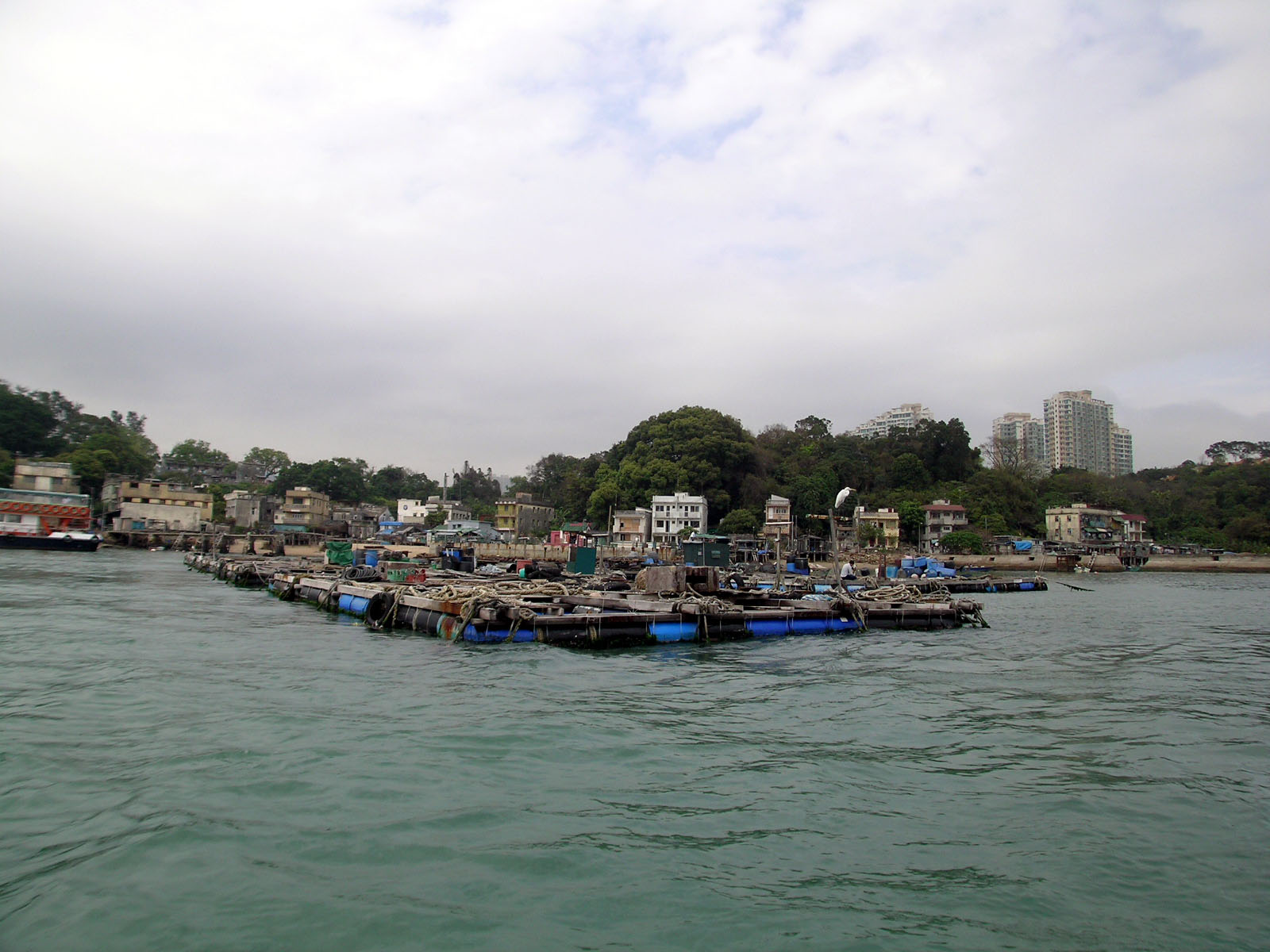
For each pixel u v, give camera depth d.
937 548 87.06
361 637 21.31
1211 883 7.30
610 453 109.81
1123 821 8.78
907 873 7.35
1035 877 7.32
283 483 120.00
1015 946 6.13
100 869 6.84
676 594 24.88
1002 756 11.20
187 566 54.88
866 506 97.38
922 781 9.99
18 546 64.62
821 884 7.08
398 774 9.56
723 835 8.08
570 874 7.07
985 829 8.47
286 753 10.22
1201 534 96.75
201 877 6.74
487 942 5.90
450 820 8.18
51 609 25.41
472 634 20.20
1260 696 15.89
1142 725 13.19
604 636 20.89
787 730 12.40
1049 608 39.16
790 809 8.88
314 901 6.40
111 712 12.04
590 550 48.00
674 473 92.69
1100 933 6.36
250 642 19.94
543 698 14.09
